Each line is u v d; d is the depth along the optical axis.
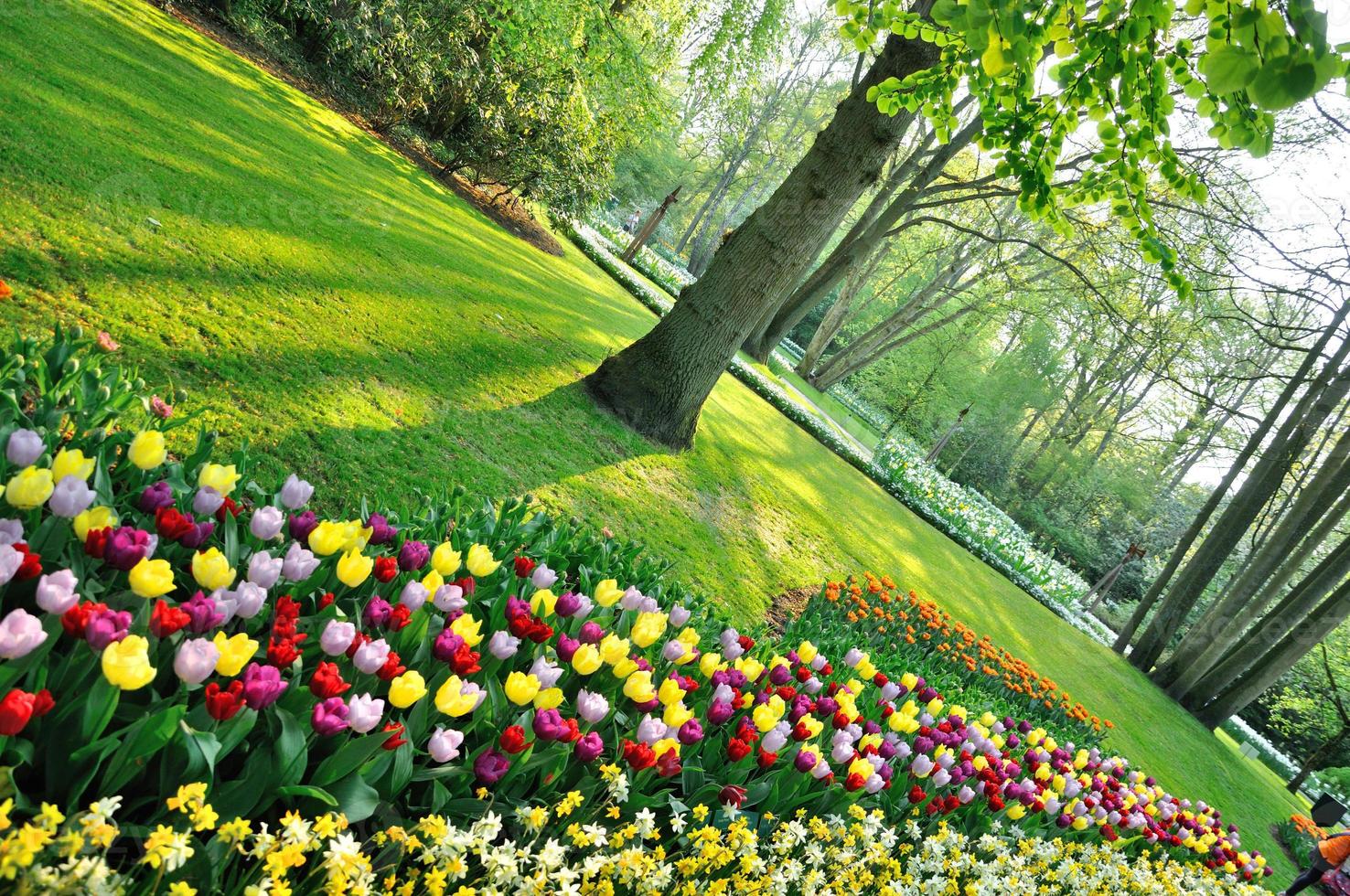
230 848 1.66
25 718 1.43
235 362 5.18
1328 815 7.10
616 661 2.92
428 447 5.85
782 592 8.61
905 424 50.12
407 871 2.07
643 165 43.03
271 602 2.54
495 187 20.78
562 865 2.22
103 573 2.32
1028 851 4.71
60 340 2.96
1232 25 3.12
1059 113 5.16
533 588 3.59
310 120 13.25
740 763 3.41
